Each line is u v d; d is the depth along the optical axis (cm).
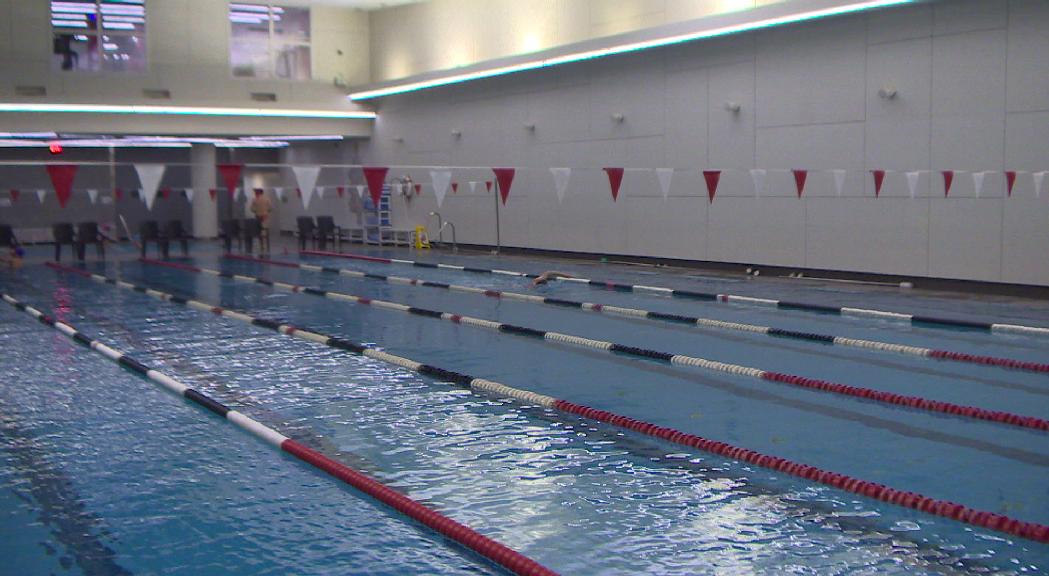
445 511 387
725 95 1303
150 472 446
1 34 1734
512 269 1415
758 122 1262
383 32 2052
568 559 338
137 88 1856
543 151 1648
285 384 632
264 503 403
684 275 1280
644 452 470
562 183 887
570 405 557
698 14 1337
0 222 2272
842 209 1170
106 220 2391
